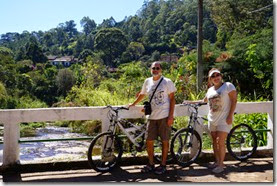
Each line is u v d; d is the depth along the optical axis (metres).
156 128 5.43
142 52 76.69
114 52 79.00
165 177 5.33
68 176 5.36
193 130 5.90
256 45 14.66
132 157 5.92
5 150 5.41
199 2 12.98
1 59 43.19
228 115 5.46
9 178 5.25
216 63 15.88
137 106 5.86
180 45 69.75
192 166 5.89
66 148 9.53
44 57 74.19
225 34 25.70
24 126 14.25
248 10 25.19
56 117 5.54
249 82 14.99
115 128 5.61
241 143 6.26
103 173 5.51
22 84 40.78
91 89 13.31
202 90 11.64
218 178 5.32
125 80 14.30
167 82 5.36
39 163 5.56
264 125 7.60
